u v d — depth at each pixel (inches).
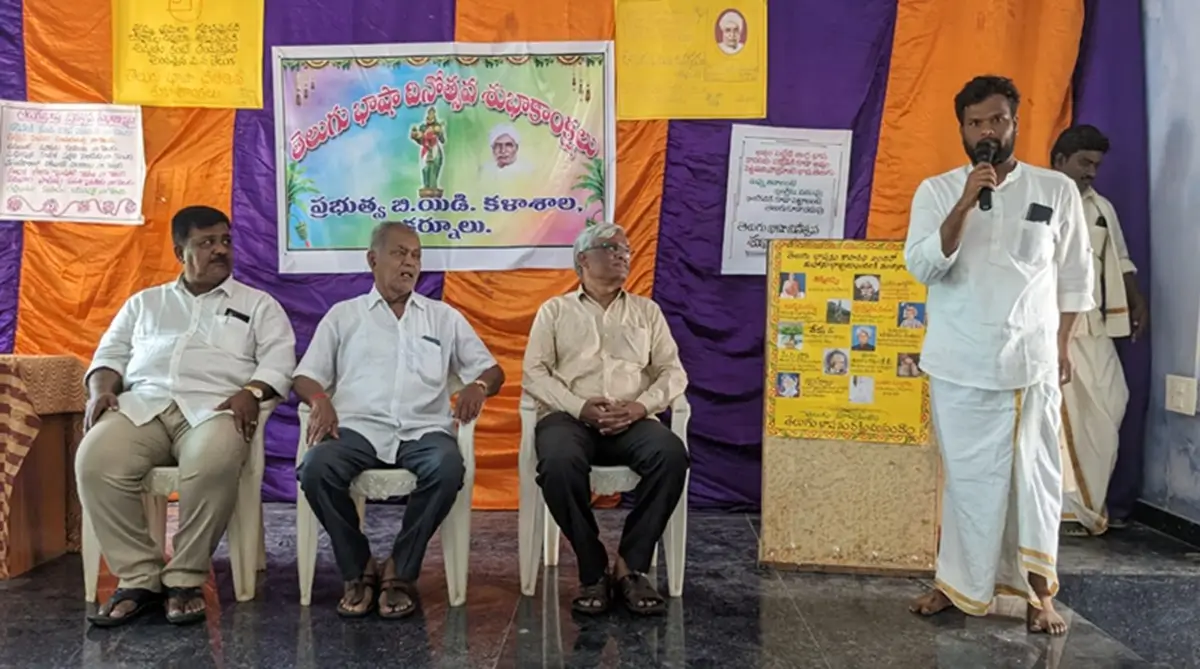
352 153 156.6
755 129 152.9
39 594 115.3
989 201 97.3
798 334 125.9
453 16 154.3
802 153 152.9
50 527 130.1
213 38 156.6
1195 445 138.6
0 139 158.4
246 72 156.8
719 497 157.4
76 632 102.3
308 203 157.4
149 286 159.3
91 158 158.4
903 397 123.3
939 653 96.9
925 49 150.8
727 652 97.0
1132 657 96.2
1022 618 107.6
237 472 108.3
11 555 121.4
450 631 102.9
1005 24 148.7
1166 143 145.9
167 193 158.1
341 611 107.1
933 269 100.7
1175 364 143.8
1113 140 150.4
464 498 111.0
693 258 154.8
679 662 94.3
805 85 152.5
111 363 115.8
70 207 158.7
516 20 153.9
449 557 111.2
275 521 149.4
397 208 156.8
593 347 119.0
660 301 155.6
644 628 104.0
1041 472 100.4
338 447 108.0
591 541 108.7
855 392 124.4
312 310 158.6
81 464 105.3
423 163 156.0
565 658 95.3
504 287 157.0
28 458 125.0
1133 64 150.2
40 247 159.3
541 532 117.3
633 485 112.0
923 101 151.3
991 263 99.3
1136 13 149.9
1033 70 149.9
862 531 124.4
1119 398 143.6
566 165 154.9
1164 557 132.5
